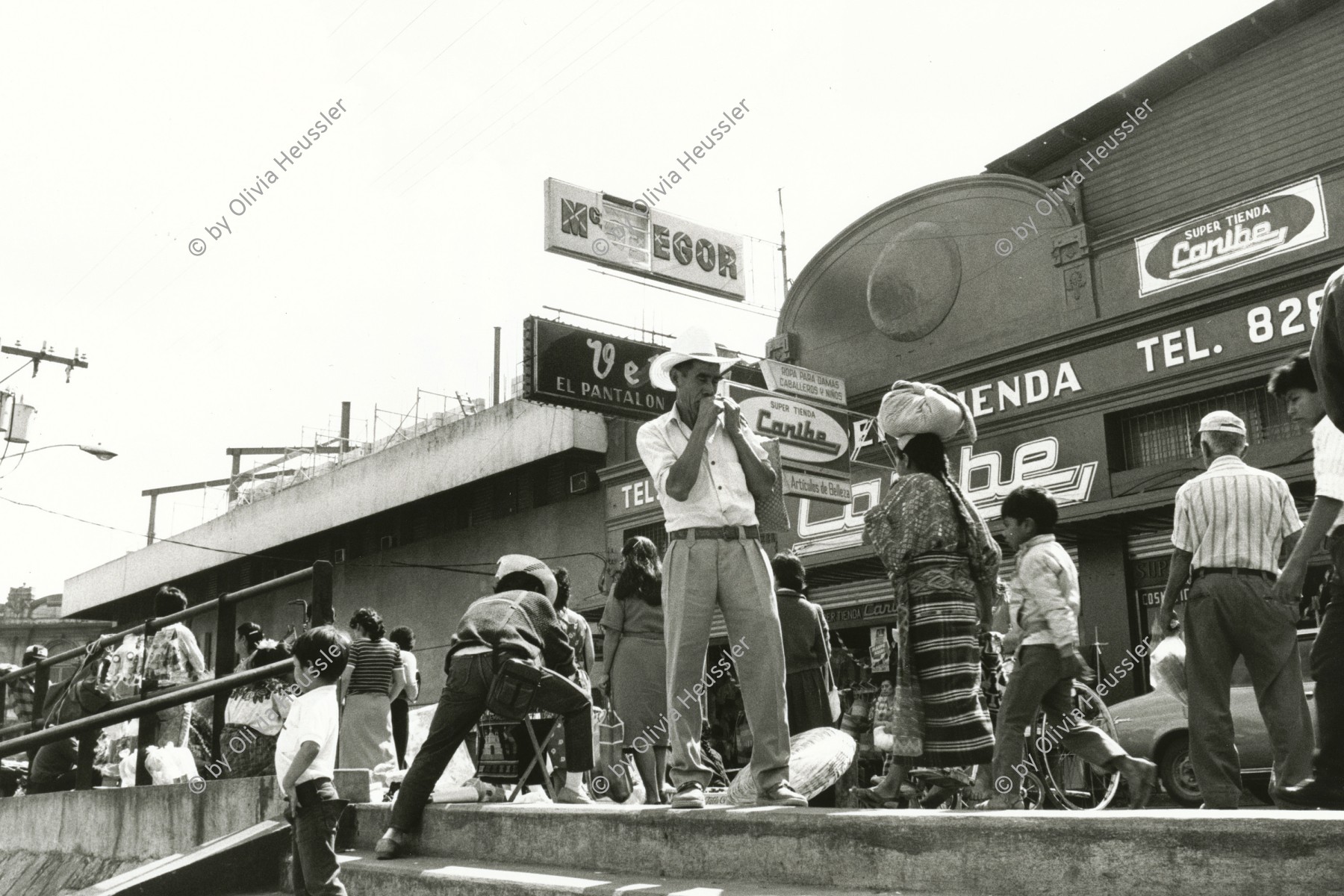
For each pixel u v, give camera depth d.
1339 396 3.22
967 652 4.30
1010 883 3.36
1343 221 12.72
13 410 24.05
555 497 23.44
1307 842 2.82
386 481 26.77
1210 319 13.74
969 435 4.79
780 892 3.79
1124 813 3.27
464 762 8.12
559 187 18.84
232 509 32.56
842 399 17.28
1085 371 14.86
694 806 4.42
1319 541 4.19
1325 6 13.70
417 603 26.73
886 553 4.47
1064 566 5.03
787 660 6.63
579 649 8.09
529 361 17.91
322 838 5.40
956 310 16.52
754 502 4.90
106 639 9.38
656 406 19.22
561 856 4.89
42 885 8.88
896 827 3.65
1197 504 4.77
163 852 7.78
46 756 10.09
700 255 20.33
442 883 4.81
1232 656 4.71
